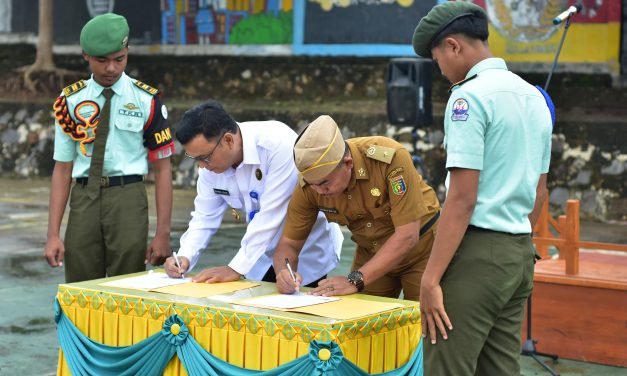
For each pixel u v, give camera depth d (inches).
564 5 482.9
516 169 127.4
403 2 540.7
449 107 127.2
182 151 555.8
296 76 574.6
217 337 131.6
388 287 162.2
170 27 610.5
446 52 129.6
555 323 218.1
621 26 473.7
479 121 124.5
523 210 129.5
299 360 122.3
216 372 131.3
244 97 589.0
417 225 144.1
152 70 614.9
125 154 178.1
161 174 183.3
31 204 484.7
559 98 484.1
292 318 124.7
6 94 636.1
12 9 648.4
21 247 365.7
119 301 142.2
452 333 128.6
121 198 177.5
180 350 135.4
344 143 139.9
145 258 182.4
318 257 173.2
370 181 144.4
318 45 567.2
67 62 642.2
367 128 519.2
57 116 176.6
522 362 216.1
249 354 128.6
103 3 628.1
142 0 616.1
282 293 143.8
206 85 601.0
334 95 563.2
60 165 180.5
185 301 136.9
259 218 158.1
